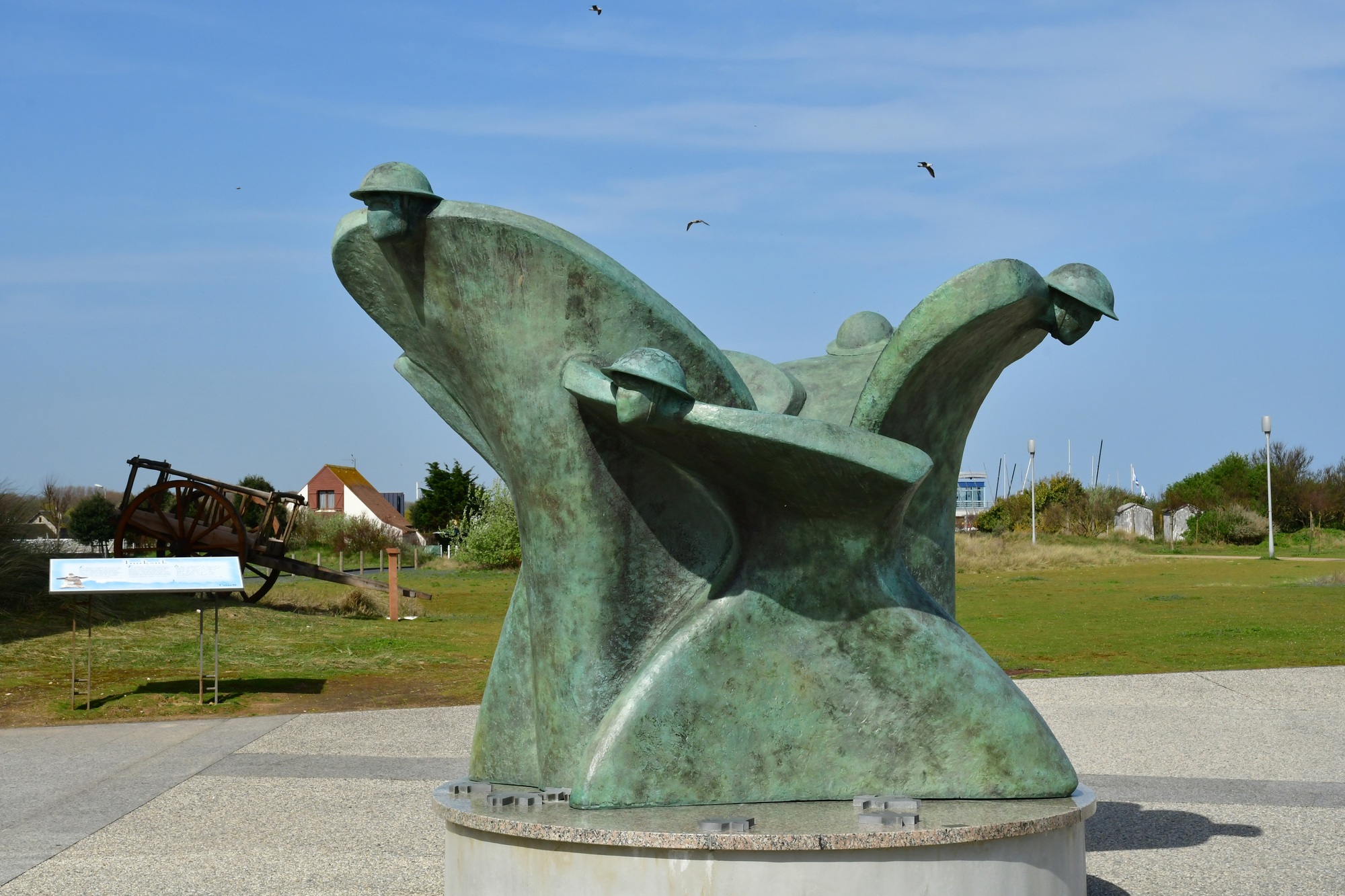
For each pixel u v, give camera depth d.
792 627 4.48
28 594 18.12
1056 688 13.06
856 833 3.88
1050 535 62.53
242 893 6.02
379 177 4.41
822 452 4.11
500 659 5.04
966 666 4.50
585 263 4.40
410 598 23.91
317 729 11.10
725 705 4.42
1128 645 17.14
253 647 16.72
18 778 9.00
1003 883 4.04
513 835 4.10
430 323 4.75
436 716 11.74
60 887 6.13
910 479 4.21
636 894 3.91
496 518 41.94
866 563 4.52
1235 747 10.05
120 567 12.42
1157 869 6.41
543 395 4.54
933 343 4.53
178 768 9.34
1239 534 65.25
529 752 4.92
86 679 13.72
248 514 46.22
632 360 4.06
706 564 4.70
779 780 4.42
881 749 4.46
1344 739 10.37
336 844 7.00
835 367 5.73
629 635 4.62
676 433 4.25
